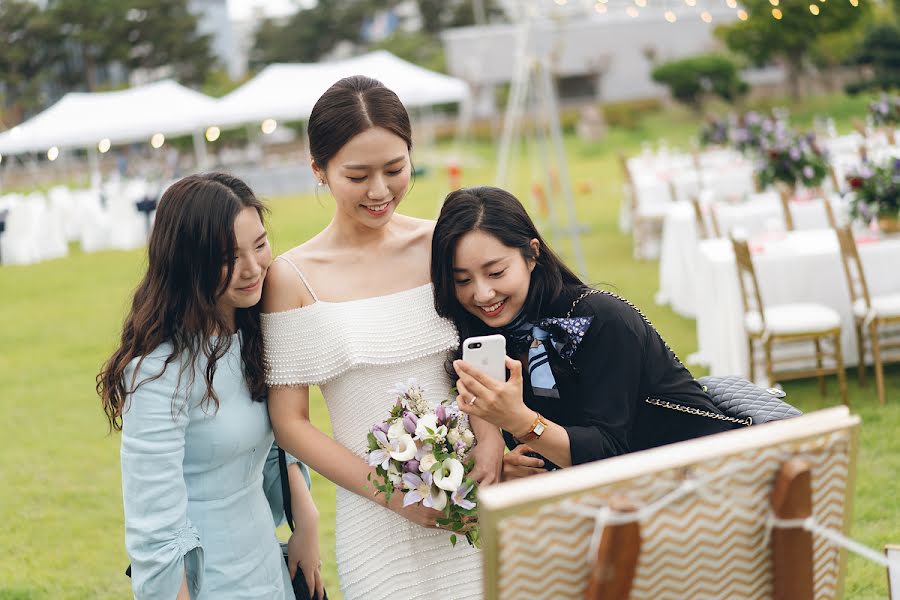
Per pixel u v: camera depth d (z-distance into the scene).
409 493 1.93
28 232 14.73
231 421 2.02
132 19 43.62
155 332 1.94
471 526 2.02
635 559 1.27
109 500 4.80
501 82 30.81
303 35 52.31
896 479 4.00
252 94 16.33
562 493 1.24
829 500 1.42
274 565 2.12
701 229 6.65
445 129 34.84
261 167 27.02
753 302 5.46
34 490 4.98
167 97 16.31
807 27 17.16
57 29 42.03
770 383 5.17
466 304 2.06
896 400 5.10
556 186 16.44
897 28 23.70
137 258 13.98
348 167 2.02
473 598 2.18
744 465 1.33
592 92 33.12
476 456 2.12
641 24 32.09
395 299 2.20
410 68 16.45
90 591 3.77
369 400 2.17
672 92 30.09
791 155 7.53
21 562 4.08
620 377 1.97
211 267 1.93
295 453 2.15
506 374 2.06
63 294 11.42
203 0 53.91
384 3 53.41
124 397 1.93
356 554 2.21
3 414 6.50
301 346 2.15
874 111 10.55
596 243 11.57
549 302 2.05
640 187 10.37
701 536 1.33
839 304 5.47
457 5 51.62
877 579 3.17
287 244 12.95
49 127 15.49
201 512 2.02
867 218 5.75
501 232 1.96
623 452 1.97
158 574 1.88
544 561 1.26
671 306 7.92
